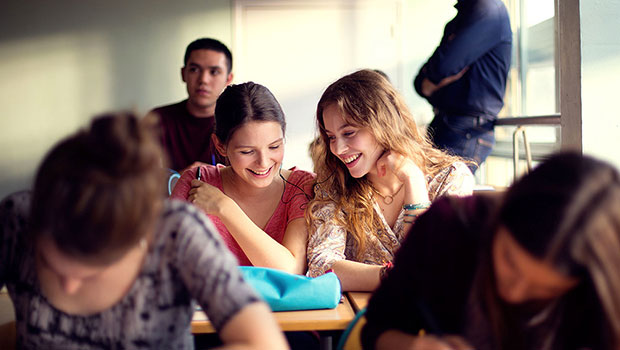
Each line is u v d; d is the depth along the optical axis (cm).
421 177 178
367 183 187
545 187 75
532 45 382
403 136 182
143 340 93
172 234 92
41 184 77
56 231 75
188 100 363
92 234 74
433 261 94
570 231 72
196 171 203
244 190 197
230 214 183
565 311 85
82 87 528
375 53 540
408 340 95
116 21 527
